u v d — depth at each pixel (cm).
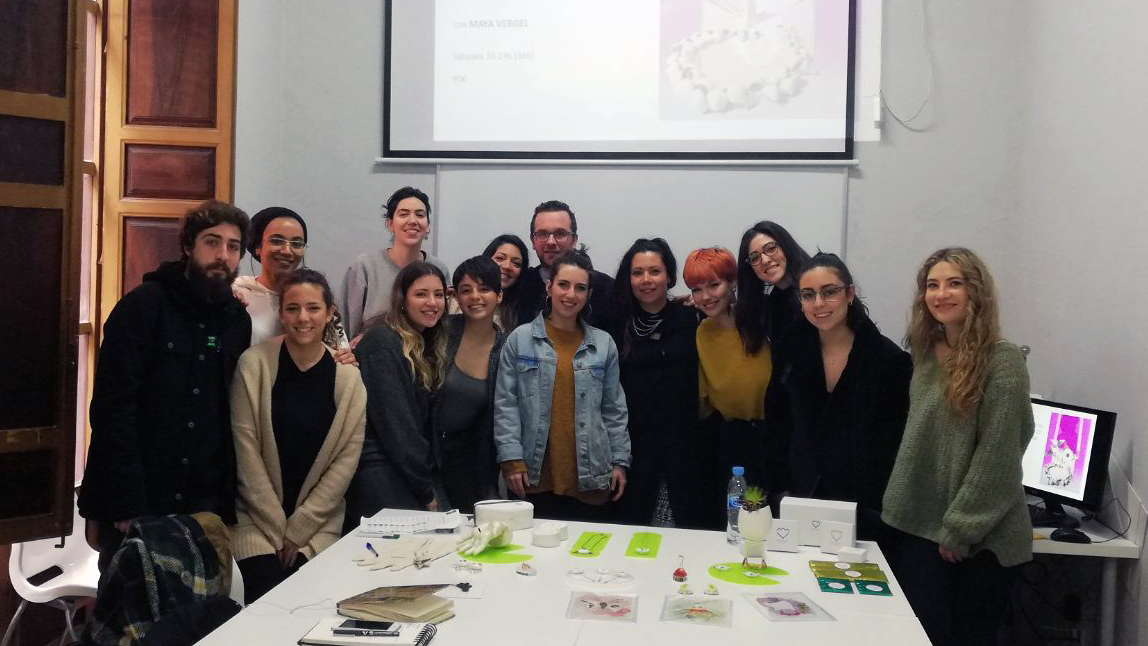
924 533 240
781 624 179
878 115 410
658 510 304
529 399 293
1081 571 322
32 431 266
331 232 441
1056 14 359
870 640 172
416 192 360
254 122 407
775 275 298
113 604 181
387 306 360
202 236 249
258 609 185
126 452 236
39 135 268
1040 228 372
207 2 365
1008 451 226
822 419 268
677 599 192
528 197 432
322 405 265
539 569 214
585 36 429
